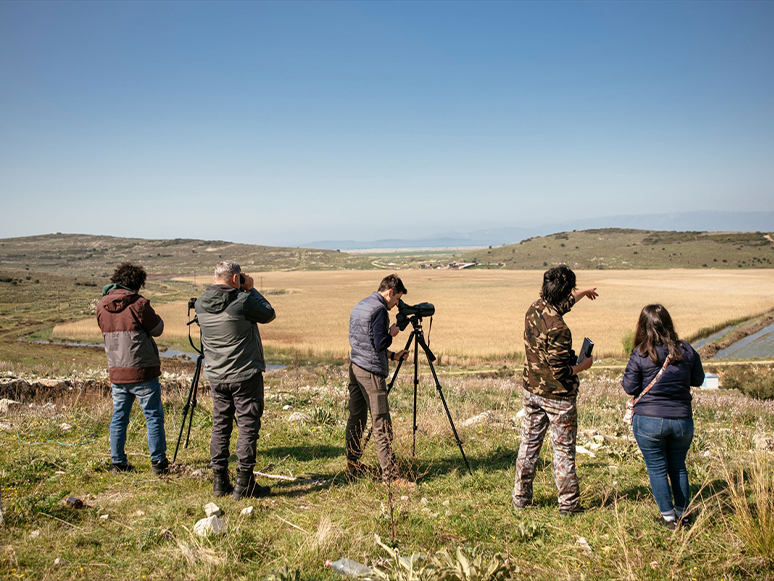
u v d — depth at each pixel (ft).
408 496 13.84
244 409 13.57
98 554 9.83
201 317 13.64
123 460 15.49
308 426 23.03
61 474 14.49
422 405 29.99
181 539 10.53
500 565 8.88
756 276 411.95
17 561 9.16
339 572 9.29
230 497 13.60
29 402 26.05
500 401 36.29
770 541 9.61
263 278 553.64
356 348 14.83
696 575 9.18
